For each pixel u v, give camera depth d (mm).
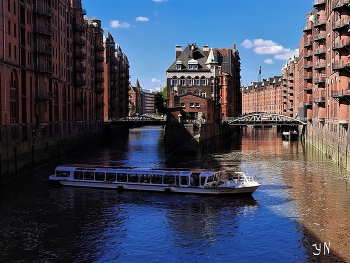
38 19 61969
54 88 70625
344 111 56562
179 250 27297
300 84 121000
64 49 77625
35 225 32188
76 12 85125
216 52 129250
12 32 52062
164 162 64812
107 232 30703
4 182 48062
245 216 34125
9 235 29922
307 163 62719
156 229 31312
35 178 50594
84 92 93375
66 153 75562
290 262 25156
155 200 39656
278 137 126188
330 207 36188
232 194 40594
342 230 30281
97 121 105438
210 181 41906
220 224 32219
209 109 85188
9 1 51250
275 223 32156
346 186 44625
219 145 96750
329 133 69188
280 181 47844
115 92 135125
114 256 26391
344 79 56562
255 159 68188
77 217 34250
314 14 92812
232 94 135250
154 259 25953
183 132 74812
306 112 107750
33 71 60281
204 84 105000
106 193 42719
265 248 27359
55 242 28641
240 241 28656
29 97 58281
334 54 65312
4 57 49281
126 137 127000
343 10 55812
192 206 37438
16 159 51812
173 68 105562
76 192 43156
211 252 26922
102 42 117625
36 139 59875
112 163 64062
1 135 47656
